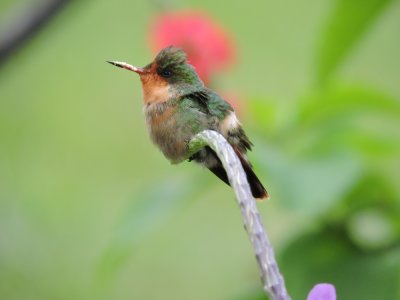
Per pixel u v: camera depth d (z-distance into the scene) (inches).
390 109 309.6
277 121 322.0
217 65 357.7
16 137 546.0
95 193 524.4
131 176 533.0
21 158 537.3
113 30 595.8
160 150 256.5
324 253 300.0
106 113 559.2
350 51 310.2
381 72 540.7
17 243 484.1
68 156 541.0
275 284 149.9
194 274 514.6
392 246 299.7
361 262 291.7
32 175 530.6
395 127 434.6
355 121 328.8
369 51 545.0
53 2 337.4
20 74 566.9
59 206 508.7
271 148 299.7
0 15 530.6
